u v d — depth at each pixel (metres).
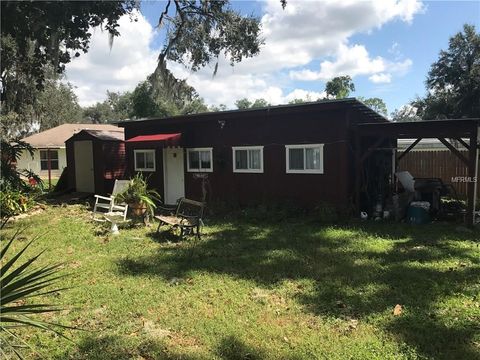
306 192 12.22
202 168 14.60
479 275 6.29
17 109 18.03
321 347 4.21
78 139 19.33
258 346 4.27
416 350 4.09
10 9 8.68
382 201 12.11
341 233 9.49
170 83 15.27
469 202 9.84
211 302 5.50
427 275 6.33
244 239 9.20
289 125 12.45
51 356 4.14
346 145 11.41
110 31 10.70
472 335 4.36
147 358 4.09
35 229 10.68
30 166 28.80
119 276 6.68
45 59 11.74
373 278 6.27
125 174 17.44
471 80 32.03
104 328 4.76
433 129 10.23
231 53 16.56
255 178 13.28
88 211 14.09
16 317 2.80
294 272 6.67
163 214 13.33
